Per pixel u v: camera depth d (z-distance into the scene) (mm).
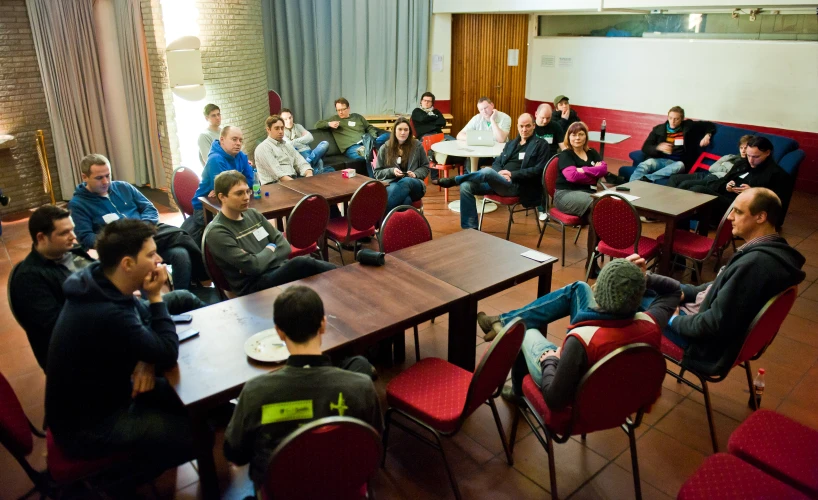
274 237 3602
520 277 2945
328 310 2547
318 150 6676
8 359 3531
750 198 2576
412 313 2516
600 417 2154
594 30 8297
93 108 6570
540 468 2604
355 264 3070
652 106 7867
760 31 6719
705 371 2602
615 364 2008
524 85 9312
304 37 7898
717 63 7105
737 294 2430
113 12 6363
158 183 6902
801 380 3258
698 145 6477
